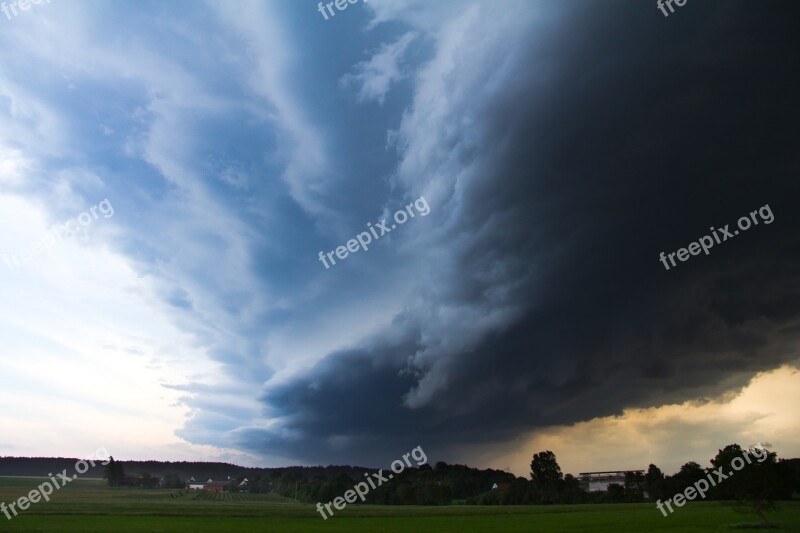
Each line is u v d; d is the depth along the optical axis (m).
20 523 70.88
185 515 89.81
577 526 69.62
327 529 68.88
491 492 158.38
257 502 149.62
